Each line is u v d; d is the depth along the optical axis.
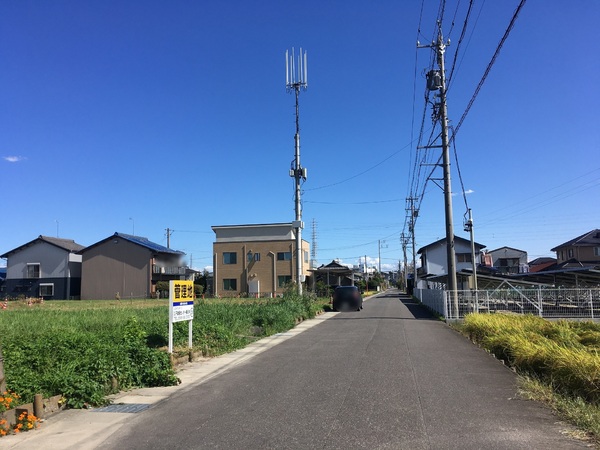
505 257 68.56
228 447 5.03
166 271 60.31
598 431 5.13
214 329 13.63
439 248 62.22
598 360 7.03
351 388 7.59
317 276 68.06
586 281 27.81
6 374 7.24
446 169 21.17
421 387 7.57
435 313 23.77
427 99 21.02
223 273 57.16
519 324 13.27
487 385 7.70
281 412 6.33
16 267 60.50
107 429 5.81
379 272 124.56
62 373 7.23
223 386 8.18
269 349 12.73
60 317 18.80
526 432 5.26
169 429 5.75
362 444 4.98
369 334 15.34
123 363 8.33
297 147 29.25
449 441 5.00
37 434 5.63
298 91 29.38
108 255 57.59
